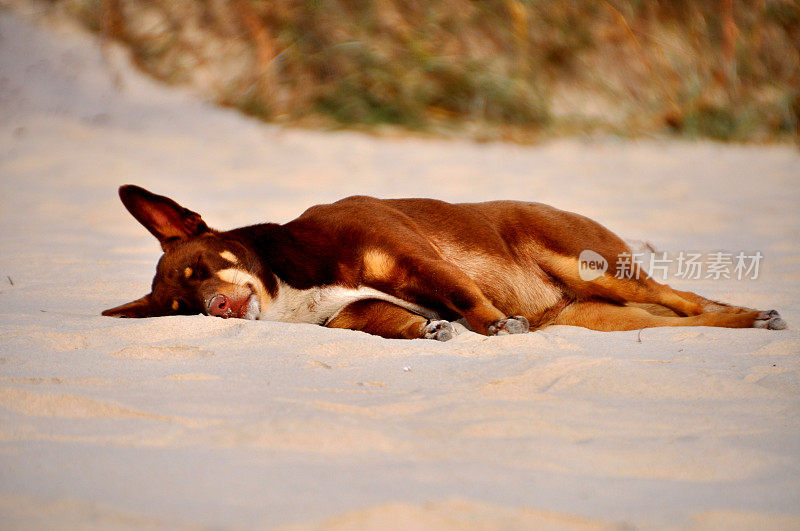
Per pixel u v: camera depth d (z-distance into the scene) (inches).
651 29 1425.9
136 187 389.1
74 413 244.7
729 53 1422.2
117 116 1131.9
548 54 1374.3
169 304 385.1
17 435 226.4
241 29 1323.8
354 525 171.6
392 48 1315.2
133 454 213.0
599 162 1111.6
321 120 1235.2
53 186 837.8
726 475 209.9
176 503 183.8
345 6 1343.5
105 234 655.1
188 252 387.5
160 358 312.8
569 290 434.3
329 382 281.3
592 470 210.5
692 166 1110.4
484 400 260.8
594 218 745.6
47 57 1202.0
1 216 714.8
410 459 213.8
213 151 1045.8
